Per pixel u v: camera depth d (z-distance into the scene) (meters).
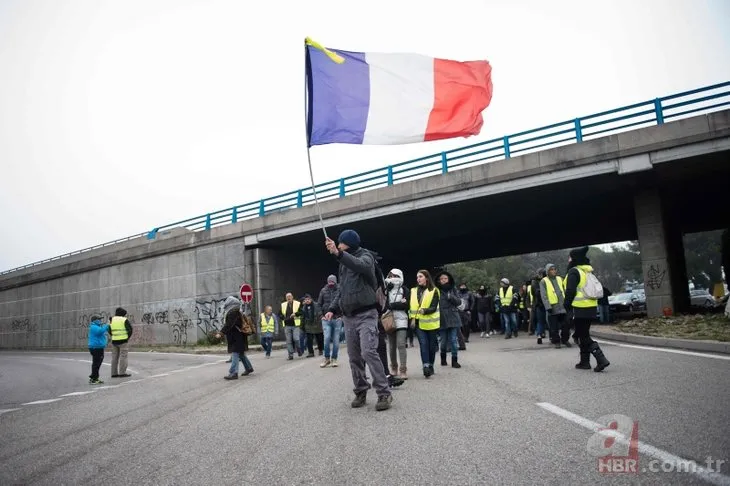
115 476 3.95
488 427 4.72
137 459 4.44
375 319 6.08
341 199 24.03
